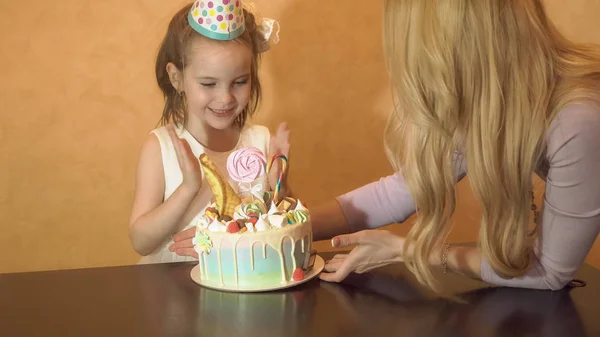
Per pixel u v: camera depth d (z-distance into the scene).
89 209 2.11
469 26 1.11
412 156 1.21
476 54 1.11
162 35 2.04
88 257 2.14
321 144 2.22
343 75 2.19
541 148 1.14
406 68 1.16
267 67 2.12
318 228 1.44
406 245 1.23
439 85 1.13
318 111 2.19
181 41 1.67
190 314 1.11
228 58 1.61
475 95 1.13
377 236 1.26
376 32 2.18
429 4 1.12
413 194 1.22
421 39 1.13
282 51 2.12
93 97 2.04
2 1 1.93
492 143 1.13
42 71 1.99
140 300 1.18
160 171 1.76
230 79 1.63
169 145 1.77
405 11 1.15
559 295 1.17
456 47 1.12
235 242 1.22
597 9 2.29
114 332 1.05
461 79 1.13
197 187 1.56
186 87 1.70
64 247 2.12
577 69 1.15
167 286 1.25
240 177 1.37
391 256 1.26
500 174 1.15
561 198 1.13
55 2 1.96
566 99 1.12
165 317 1.10
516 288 1.21
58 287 1.25
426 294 1.19
